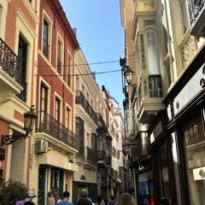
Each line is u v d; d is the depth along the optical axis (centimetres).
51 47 1834
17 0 1315
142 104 1273
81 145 2531
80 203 706
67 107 2128
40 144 1457
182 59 1061
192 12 812
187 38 993
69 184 2106
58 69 1984
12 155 1320
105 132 3928
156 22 1395
